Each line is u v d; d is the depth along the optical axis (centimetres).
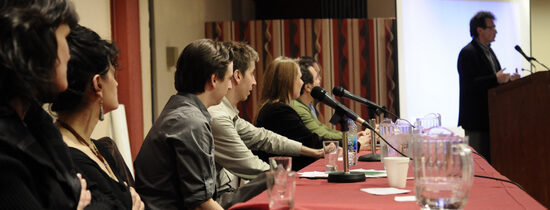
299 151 341
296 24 664
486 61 624
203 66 227
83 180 143
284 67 393
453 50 681
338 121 229
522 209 154
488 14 621
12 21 115
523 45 693
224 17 749
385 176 237
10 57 116
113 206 164
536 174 478
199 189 206
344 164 229
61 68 130
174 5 573
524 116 488
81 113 174
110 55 177
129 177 232
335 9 787
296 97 400
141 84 501
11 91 122
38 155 124
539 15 731
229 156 288
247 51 302
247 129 335
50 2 123
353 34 668
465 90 629
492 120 539
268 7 898
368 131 389
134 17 491
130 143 486
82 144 176
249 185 237
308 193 194
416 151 142
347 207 162
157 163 210
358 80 667
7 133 119
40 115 137
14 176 116
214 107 296
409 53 677
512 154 507
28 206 116
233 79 299
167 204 209
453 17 681
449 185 138
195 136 208
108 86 176
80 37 167
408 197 179
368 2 785
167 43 555
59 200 129
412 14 679
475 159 303
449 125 679
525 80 483
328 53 666
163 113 218
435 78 677
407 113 674
